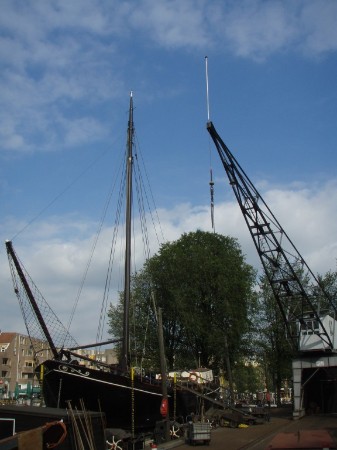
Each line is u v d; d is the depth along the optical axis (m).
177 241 57.22
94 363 27.73
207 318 50.91
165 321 53.09
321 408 42.59
